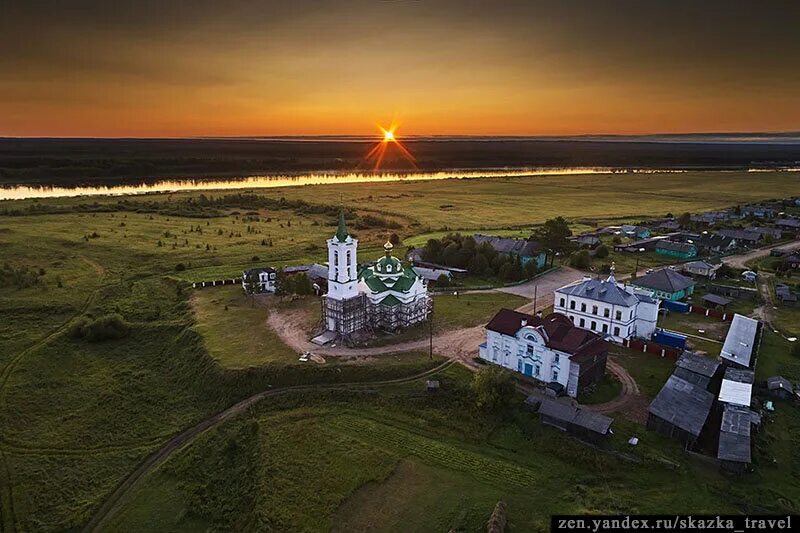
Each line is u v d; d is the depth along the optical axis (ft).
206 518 190.29
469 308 360.48
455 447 217.56
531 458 209.67
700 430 206.39
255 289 380.17
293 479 200.44
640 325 309.22
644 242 522.47
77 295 387.34
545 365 253.65
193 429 240.12
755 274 426.51
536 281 427.33
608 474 197.36
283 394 256.93
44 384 274.98
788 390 240.73
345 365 271.90
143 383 277.64
